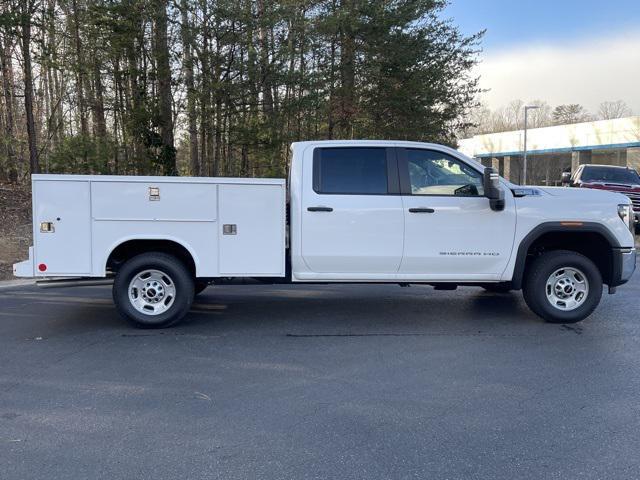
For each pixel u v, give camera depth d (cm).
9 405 422
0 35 1684
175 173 1731
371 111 2022
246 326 655
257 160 1903
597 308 736
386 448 354
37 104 2145
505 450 352
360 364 518
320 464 334
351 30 1783
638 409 414
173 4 1501
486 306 757
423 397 438
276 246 626
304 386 462
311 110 1792
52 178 597
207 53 1564
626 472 325
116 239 609
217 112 1652
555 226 632
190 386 462
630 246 648
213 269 622
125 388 458
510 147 4809
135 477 320
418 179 637
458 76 2067
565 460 339
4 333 623
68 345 578
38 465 333
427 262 634
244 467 331
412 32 1939
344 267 634
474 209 631
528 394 443
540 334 615
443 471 327
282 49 1603
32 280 946
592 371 496
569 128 4175
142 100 1630
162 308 638
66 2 1566
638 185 1636
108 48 1573
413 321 677
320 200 621
